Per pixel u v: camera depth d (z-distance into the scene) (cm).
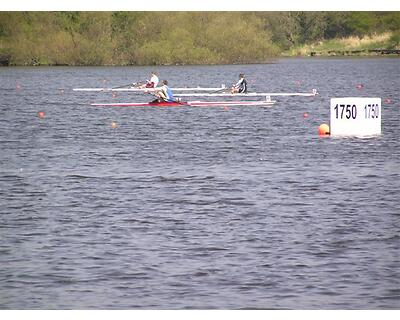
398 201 5997
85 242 4962
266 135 9744
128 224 5359
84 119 11812
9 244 4941
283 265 4538
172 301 4081
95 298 4119
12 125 11119
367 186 6538
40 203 5991
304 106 13700
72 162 7819
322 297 4119
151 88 15688
